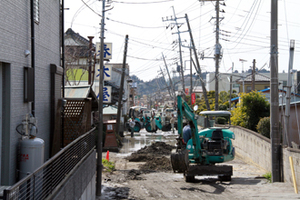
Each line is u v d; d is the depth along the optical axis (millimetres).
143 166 16859
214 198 10312
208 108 29688
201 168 13156
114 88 37500
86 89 13094
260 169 16531
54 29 10055
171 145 24281
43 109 8758
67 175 5965
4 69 6203
